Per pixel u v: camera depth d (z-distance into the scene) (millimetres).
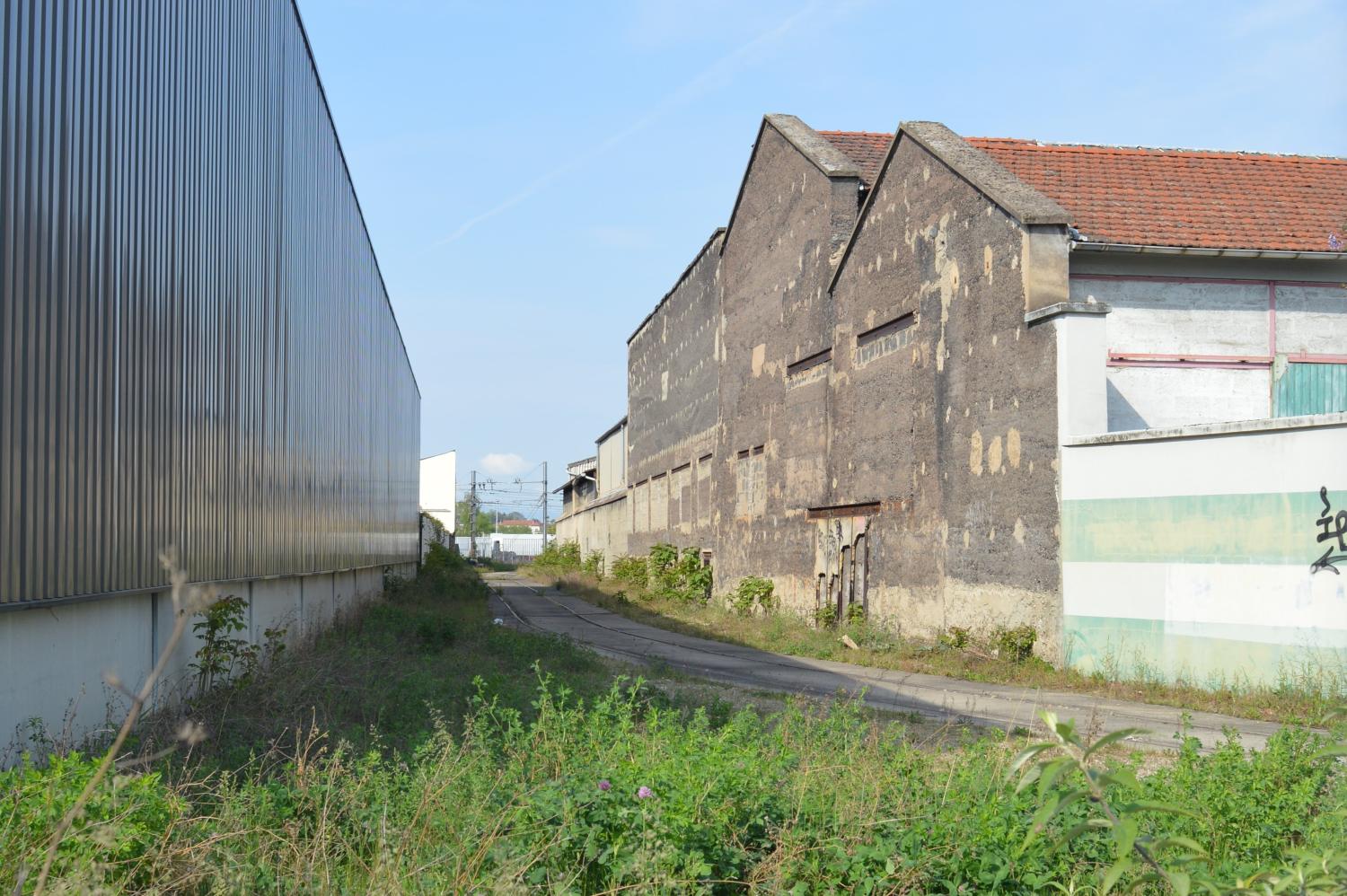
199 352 10078
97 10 7445
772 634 21781
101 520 7477
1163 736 10586
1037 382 16031
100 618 7805
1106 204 19141
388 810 5742
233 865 4789
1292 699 12227
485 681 11148
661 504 42875
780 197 27484
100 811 4570
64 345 6852
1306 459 12867
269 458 13609
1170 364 18375
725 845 5414
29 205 6348
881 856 5215
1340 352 18797
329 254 19828
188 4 9719
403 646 15797
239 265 11836
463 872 4965
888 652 18422
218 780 6754
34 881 4004
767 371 28250
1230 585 13523
